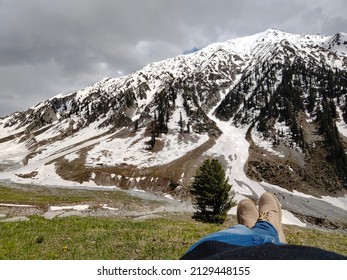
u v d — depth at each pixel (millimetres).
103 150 174500
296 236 14438
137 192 119000
